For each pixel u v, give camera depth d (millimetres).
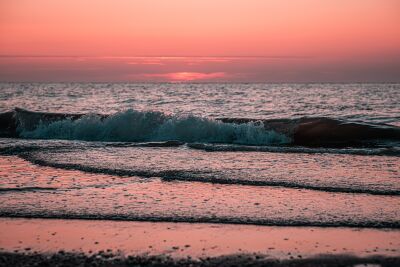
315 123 15445
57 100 38188
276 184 8125
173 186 8039
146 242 5531
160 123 15797
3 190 7734
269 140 14883
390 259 5031
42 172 9180
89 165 9781
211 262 4992
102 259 5066
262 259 5062
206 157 10938
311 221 6195
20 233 5832
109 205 6895
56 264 4945
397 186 7953
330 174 8930
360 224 6082
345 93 61062
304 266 4902
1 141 14633
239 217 6355
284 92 64438
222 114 23594
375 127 14867
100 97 43844
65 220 6277
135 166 9688
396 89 86625
